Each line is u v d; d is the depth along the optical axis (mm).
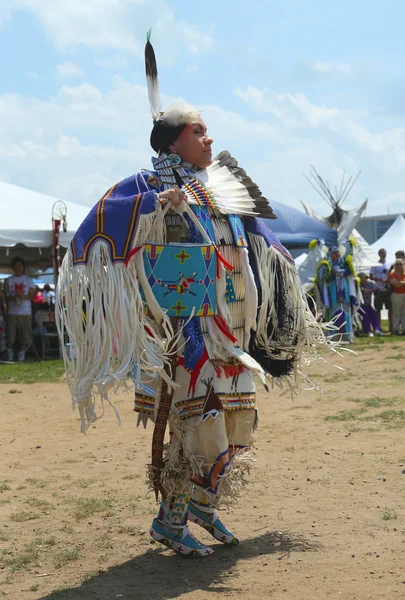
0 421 9570
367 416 8672
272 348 4828
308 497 5590
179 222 4359
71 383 4168
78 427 9008
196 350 4219
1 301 18344
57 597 3941
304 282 19844
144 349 4070
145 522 5223
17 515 5457
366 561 4238
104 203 4195
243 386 4406
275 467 6512
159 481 4336
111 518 5340
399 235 35000
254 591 3887
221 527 4625
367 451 6914
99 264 4109
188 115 4477
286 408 9570
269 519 5129
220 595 3863
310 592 3824
